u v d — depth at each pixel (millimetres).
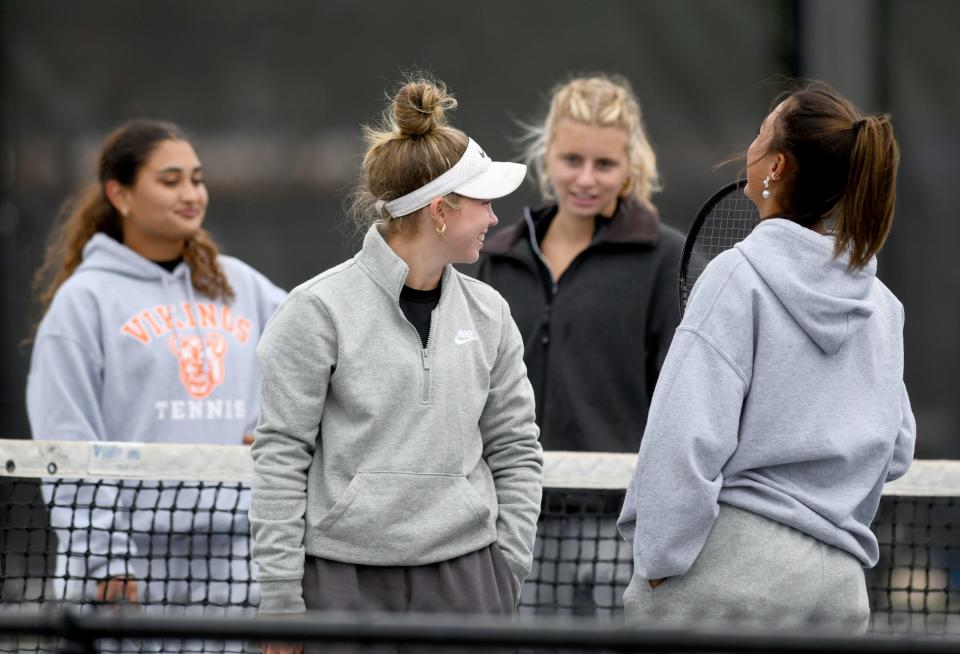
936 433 26656
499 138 25750
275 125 26000
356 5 25797
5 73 25844
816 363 9812
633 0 25797
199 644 14461
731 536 9820
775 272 9805
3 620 7605
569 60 25859
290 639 7535
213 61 25984
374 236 10453
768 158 10172
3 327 25891
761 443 9773
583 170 15562
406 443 10211
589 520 15984
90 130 25938
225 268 15867
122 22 25859
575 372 15508
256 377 15656
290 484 10156
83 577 13672
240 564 15344
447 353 10438
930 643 7289
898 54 26203
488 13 25766
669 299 15609
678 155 26047
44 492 14781
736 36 25938
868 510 10266
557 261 16031
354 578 10164
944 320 26594
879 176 9781
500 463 10992
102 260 15188
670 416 9594
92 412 14523
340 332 10203
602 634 7363
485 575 10406
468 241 10508
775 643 7301
